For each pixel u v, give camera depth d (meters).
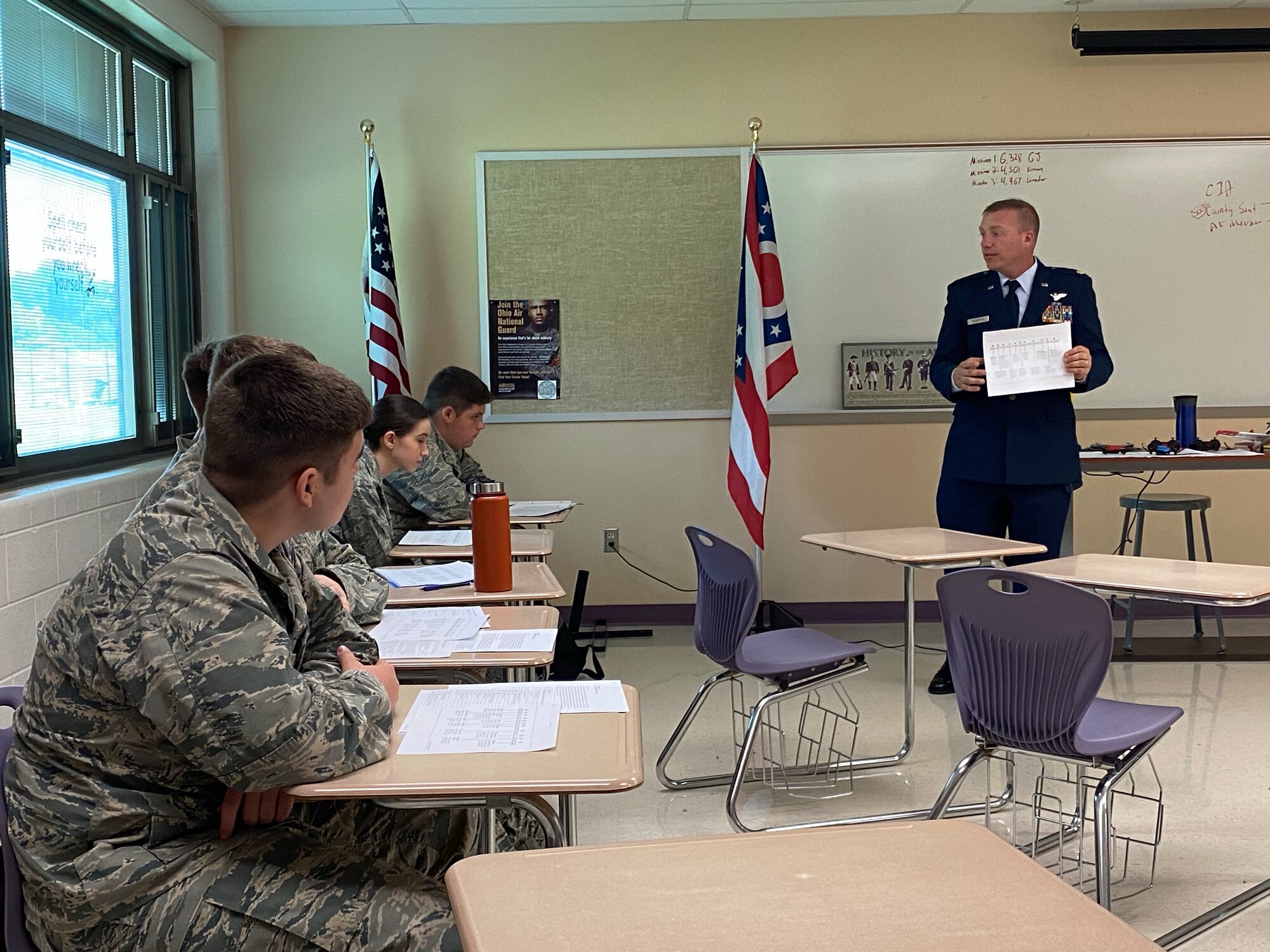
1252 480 5.13
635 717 1.50
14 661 3.09
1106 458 4.32
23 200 3.50
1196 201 5.02
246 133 4.99
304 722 1.26
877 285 5.05
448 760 1.34
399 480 3.71
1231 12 4.98
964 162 5.01
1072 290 3.78
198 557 1.30
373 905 1.27
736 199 5.04
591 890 0.94
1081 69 5.00
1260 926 2.23
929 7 4.87
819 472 5.12
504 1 4.70
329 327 5.07
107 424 4.11
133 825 1.30
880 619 5.21
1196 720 3.64
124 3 4.00
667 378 5.11
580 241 5.05
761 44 4.99
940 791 3.03
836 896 0.92
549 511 3.93
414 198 5.04
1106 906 2.05
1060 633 2.04
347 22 4.92
